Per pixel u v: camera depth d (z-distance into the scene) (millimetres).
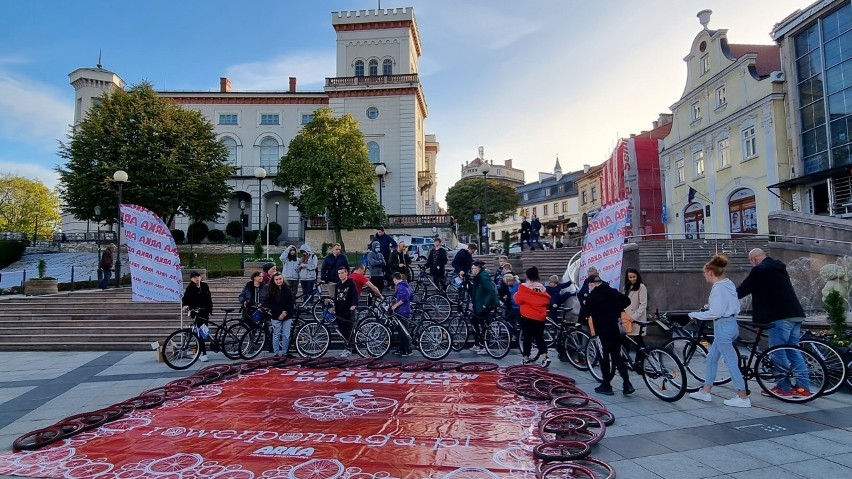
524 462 4730
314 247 38906
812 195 23453
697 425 5859
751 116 26562
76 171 30922
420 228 40000
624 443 5277
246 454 5020
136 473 4617
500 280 13328
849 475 4379
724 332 6676
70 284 19422
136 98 32719
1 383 8797
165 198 31047
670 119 47906
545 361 9406
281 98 45500
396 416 6246
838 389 7082
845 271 10188
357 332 10578
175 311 14578
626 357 7848
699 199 31422
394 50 45156
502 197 63938
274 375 8742
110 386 8477
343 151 34844
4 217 61156
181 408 6727
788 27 24438
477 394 7293
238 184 45031
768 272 7047
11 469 4801
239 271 20969
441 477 4398
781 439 5312
